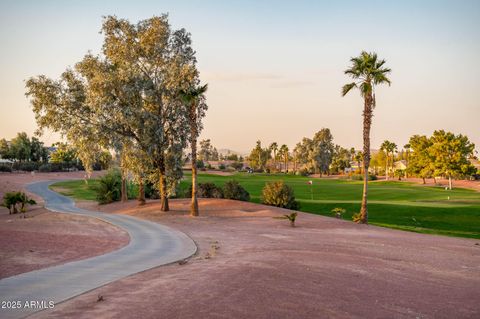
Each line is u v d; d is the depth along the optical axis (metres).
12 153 142.50
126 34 37.56
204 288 12.11
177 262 16.61
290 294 11.70
